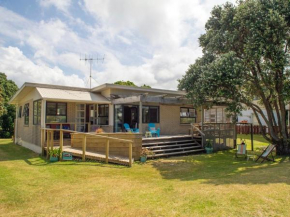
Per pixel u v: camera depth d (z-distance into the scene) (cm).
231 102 1102
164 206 459
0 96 2616
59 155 1012
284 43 1026
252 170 845
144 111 1648
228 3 1220
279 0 1015
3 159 1095
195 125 1581
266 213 404
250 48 1016
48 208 476
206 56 1266
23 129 1789
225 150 1508
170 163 1035
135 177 766
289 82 1077
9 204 503
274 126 1288
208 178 728
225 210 422
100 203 496
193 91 1173
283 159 1092
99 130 1249
